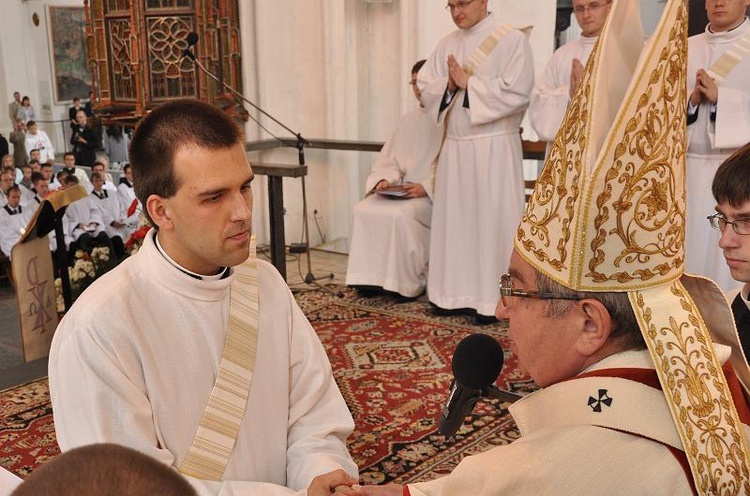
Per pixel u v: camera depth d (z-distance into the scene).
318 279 6.53
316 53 7.42
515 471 1.11
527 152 6.00
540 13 7.21
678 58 1.11
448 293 5.44
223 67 7.16
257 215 7.77
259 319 1.86
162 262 1.71
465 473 1.17
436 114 5.35
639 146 1.10
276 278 1.97
